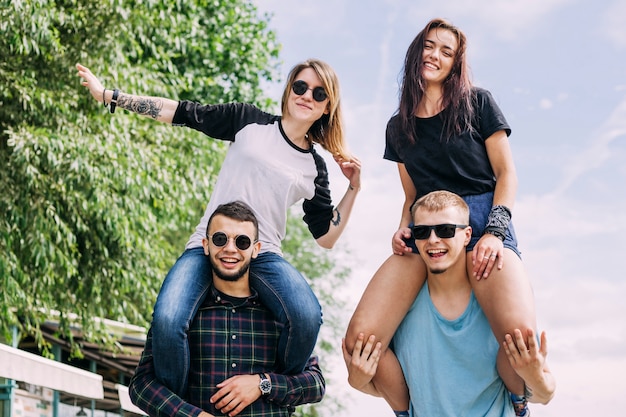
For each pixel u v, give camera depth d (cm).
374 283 447
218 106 470
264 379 433
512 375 427
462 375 435
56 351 1474
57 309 1106
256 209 451
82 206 1003
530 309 414
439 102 448
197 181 1187
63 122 1000
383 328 439
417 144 453
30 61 1014
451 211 424
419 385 440
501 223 425
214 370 434
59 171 962
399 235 449
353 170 497
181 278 432
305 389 445
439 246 422
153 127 1148
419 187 456
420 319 444
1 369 884
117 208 995
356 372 434
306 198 477
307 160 468
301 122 460
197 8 1435
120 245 1050
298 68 464
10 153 1001
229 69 1521
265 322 444
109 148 990
